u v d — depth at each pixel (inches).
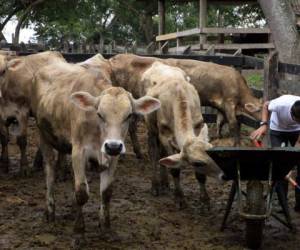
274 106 230.1
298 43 400.8
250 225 201.2
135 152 336.5
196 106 247.4
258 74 484.1
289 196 267.4
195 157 212.8
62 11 1122.0
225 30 621.3
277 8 402.6
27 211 239.3
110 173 205.0
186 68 355.3
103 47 815.1
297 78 313.6
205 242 210.4
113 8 1282.0
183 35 665.6
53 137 217.8
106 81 207.8
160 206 250.1
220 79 349.4
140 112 198.8
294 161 192.1
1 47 620.4
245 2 735.7
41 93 225.1
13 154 344.5
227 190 276.2
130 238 212.1
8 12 1051.3
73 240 202.5
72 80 214.4
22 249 201.8
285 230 223.8
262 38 673.6
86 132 197.3
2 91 295.6
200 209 241.0
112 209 243.9
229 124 350.9
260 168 195.8
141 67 319.6
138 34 1455.5
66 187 274.1
